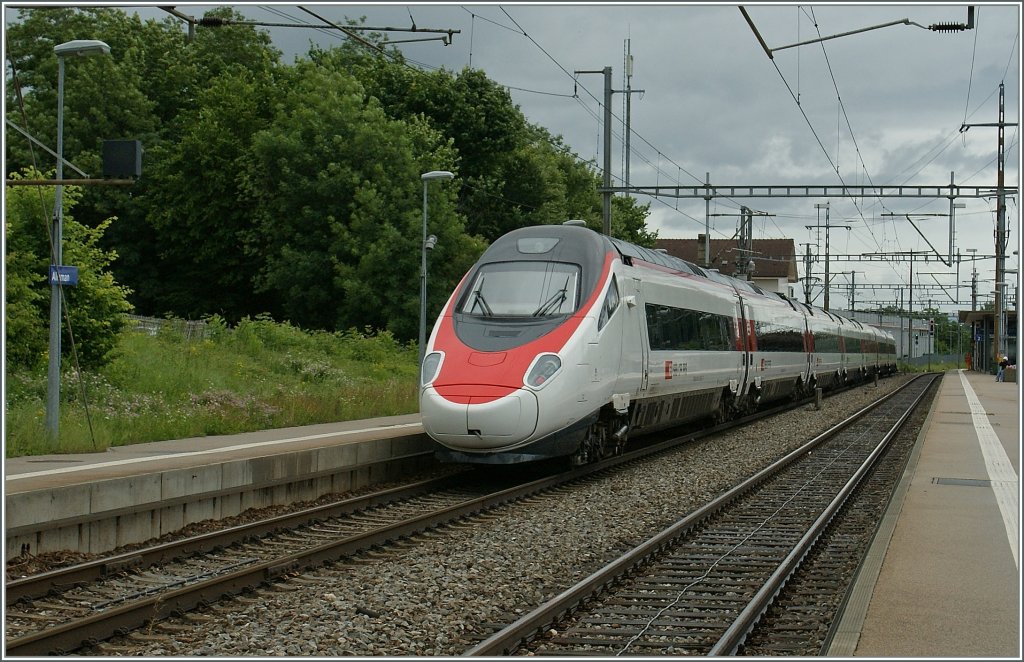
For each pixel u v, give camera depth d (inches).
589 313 634.2
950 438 888.9
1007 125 1594.5
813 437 968.9
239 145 1910.7
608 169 1151.0
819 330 1646.2
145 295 2025.1
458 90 2123.5
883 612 309.4
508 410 570.9
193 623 322.3
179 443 703.1
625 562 396.5
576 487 631.2
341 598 346.9
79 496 434.6
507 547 436.5
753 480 633.6
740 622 305.4
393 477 679.1
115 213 2010.3
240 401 898.1
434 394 586.9
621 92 1224.8
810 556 438.6
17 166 1894.7
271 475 555.8
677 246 3991.1
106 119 1987.0
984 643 276.7
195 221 1925.4
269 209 1844.2
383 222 1765.5
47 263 873.5
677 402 848.3
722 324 990.4
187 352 1183.6
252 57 2300.7
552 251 666.2
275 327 1455.5
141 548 459.2
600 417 681.6
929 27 740.0
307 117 1827.0
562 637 309.6
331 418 922.7
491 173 2142.0
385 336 1610.5
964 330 5526.6
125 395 865.5
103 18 2209.6
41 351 856.3
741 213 1734.7
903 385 2255.2
